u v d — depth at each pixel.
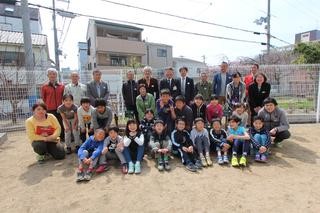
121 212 3.19
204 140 4.96
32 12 25.45
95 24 25.09
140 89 5.71
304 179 4.02
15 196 3.68
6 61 16.23
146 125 5.30
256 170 4.40
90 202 3.44
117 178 4.18
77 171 4.44
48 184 4.02
